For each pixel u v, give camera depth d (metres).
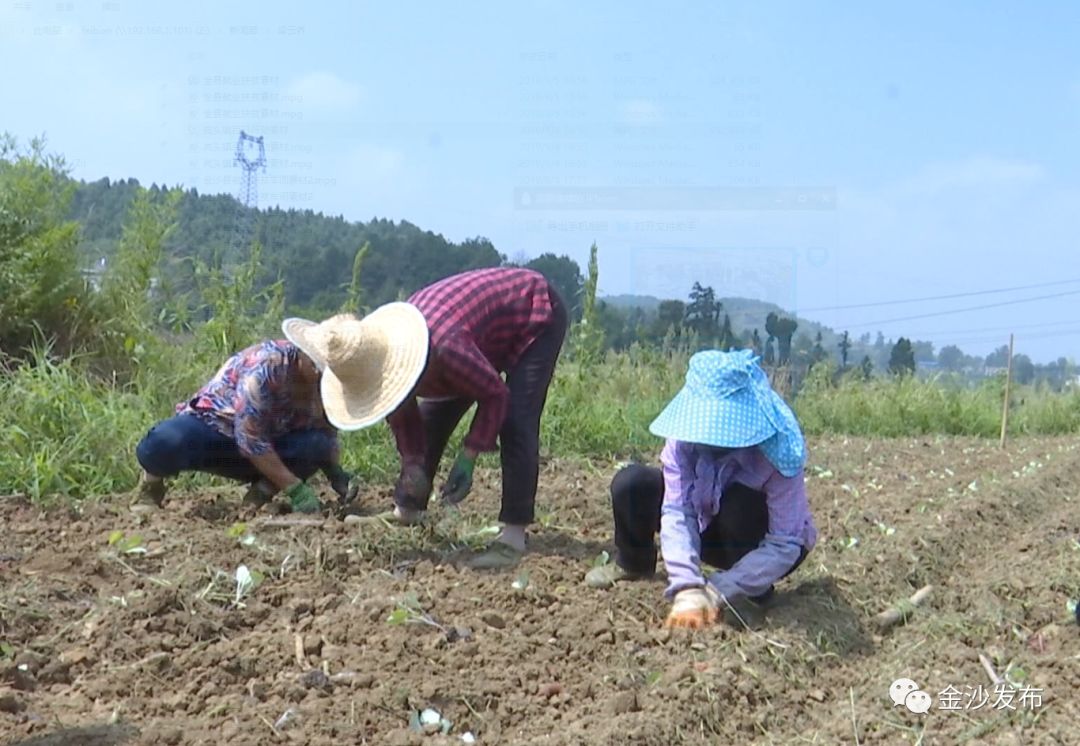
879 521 6.68
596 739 3.45
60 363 7.84
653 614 4.66
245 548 5.06
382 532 5.30
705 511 4.62
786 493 4.57
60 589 4.52
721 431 4.31
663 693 3.81
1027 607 5.07
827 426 13.58
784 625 4.51
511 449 5.30
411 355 4.94
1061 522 7.32
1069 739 3.72
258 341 8.30
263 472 5.70
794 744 3.65
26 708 3.57
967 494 7.74
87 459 6.35
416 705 3.67
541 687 3.88
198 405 5.78
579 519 6.43
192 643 4.12
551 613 4.61
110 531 5.38
